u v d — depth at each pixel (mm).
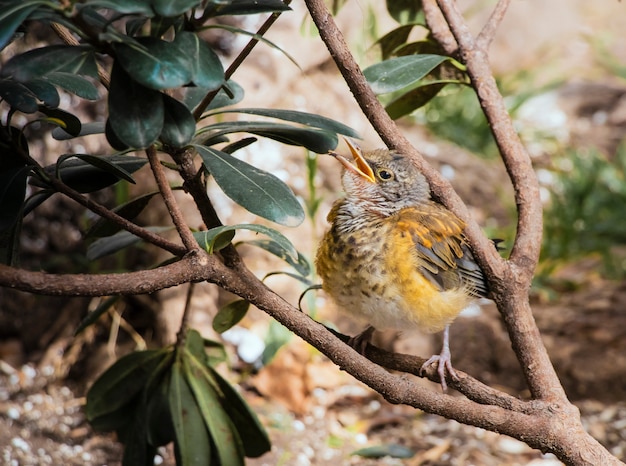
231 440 7418
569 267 13414
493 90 6477
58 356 10672
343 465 9453
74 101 10539
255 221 11078
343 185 7012
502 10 6770
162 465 9359
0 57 9914
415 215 6777
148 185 10359
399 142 6133
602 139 16047
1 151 4754
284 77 12391
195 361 7543
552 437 5496
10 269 4336
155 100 4344
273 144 11836
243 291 5102
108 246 6578
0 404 9945
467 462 9523
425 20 7039
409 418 10398
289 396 10430
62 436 9641
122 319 10688
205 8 4586
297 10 13023
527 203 6227
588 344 11109
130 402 7734
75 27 4168
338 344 5289
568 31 18875
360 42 13695
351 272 6621
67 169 5477
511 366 10961
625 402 10461
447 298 6625
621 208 14086
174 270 4777
